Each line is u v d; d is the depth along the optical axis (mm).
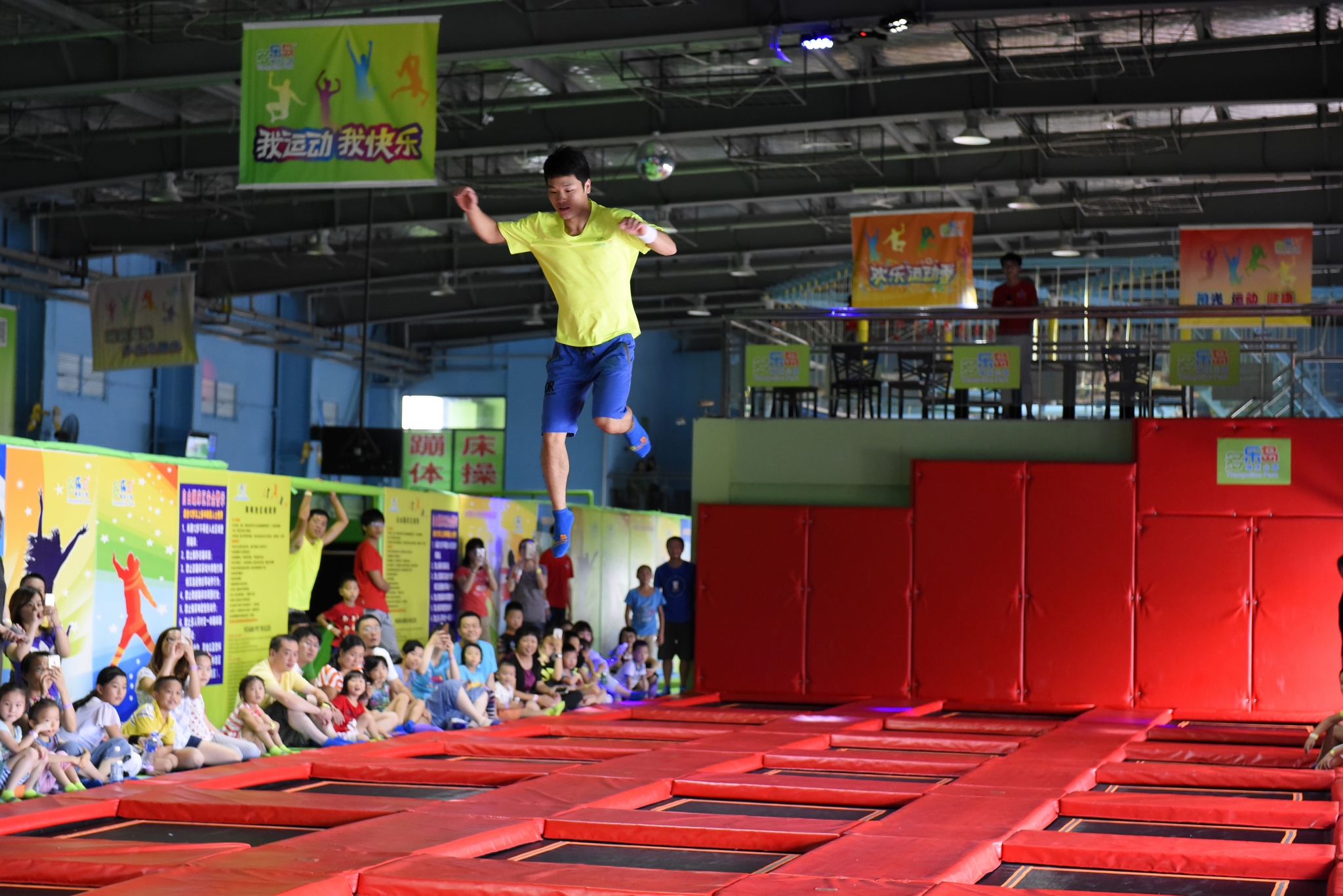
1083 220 23672
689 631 14086
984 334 17188
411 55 10805
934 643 13180
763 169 21156
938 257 17453
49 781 6562
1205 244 17781
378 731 9211
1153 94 16047
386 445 24344
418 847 5227
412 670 9945
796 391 14477
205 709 8680
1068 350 13812
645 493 34750
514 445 33938
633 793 6762
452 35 14328
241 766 7621
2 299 21891
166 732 7605
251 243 25891
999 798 6660
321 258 25797
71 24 15047
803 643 13492
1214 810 6316
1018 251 25938
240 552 9422
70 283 22469
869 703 12883
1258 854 5070
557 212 5086
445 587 12391
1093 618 12844
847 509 13492
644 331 35094
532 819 5875
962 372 13367
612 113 18047
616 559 18453
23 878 4727
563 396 5211
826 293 29672
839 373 14227
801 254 27406
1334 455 12477
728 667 13672
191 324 19672
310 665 9891
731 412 15445
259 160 10867
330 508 12477
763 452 14055
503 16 14211
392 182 10742
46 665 6758
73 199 22469
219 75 15047
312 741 8570
